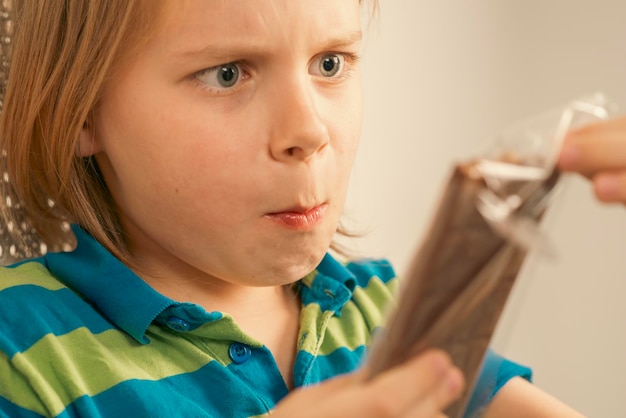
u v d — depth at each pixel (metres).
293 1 0.59
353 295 0.78
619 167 0.39
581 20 1.28
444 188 0.40
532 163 0.39
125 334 0.64
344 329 0.74
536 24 1.29
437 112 1.20
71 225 0.71
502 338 0.47
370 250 1.12
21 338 0.61
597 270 1.27
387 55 1.12
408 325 0.40
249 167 0.60
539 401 0.76
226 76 0.60
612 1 1.26
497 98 1.28
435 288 0.40
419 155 1.18
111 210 0.69
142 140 0.62
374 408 0.37
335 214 0.64
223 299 0.69
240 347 0.65
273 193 0.60
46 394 0.59
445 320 0.40
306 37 0.59
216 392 0.63
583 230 1.26
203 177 0.60
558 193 0.41
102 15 0.62
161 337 0.65
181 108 0.60
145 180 0.63
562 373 1.28
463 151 1.22
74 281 0.66
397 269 1.16
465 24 1.22
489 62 1.26
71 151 0.66
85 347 0.62
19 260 0.76
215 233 0.62
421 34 1.17
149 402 0.60
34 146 0.70
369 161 1.11
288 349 0.70
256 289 0.71
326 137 0.60
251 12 0.58
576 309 1.28
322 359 0.70
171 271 0.68
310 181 0.60
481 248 0.39
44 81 0.68
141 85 0.61
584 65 1.28
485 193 0.38
